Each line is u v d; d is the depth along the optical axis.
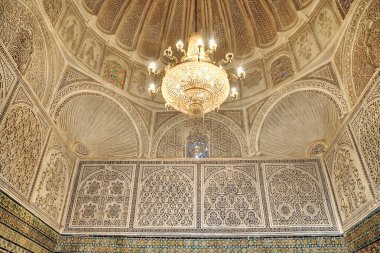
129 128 6.12
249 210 5.39
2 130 3.71
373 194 4.20
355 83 4.57
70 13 5.15
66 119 5.44
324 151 5.74
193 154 6.10
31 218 4.38
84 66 5.53
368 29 4.20
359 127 4.50
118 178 5.80
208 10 6.48
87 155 6.08
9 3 3.71
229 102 6.46
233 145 6.10
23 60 4.06
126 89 6.18
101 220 5.37
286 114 5.89
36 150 4.57
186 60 3.89
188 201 5.53
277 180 5.68
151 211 5.45
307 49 5.59
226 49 6.65
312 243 5.04
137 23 6.34
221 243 5.14
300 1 5.60
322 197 5.45
